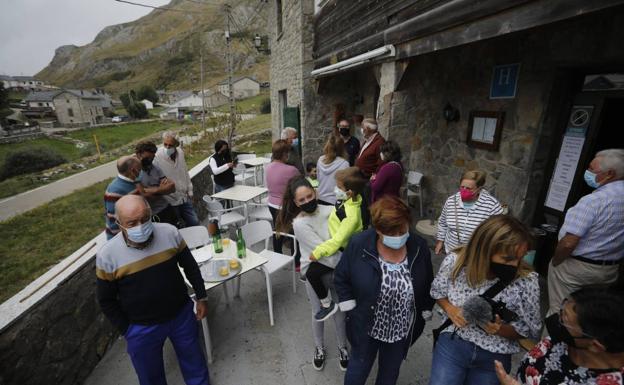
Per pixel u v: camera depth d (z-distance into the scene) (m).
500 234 1.30
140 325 1.84
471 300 1.37
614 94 2.40
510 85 3.16
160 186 3.38
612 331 0.89
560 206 2.88
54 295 2.16
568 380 1.04
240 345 2.62
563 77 2.68
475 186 2.24
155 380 2.01
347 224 1.96
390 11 3.64
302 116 7.68
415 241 1.64
